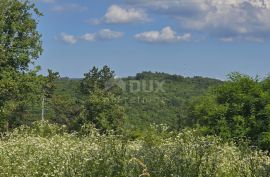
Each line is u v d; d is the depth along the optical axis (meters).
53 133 20.23
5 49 43.47
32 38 44.97
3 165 13.24
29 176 12.42
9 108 43.28
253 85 34.44
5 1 44.19
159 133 16.45
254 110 33.75
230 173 11.99
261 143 31.59
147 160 10.90
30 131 20.94
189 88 99.69
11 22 44.28
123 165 10.72
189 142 12.27
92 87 73.31
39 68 45.41
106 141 12.20
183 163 10.80
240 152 14.26
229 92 34.81
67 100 71.38
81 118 52.78
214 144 12.23
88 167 11.13
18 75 43.72
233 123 33.75
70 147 13.74
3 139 20.00
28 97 44.66
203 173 10.94
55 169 12.12
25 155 13.88
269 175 10.71
